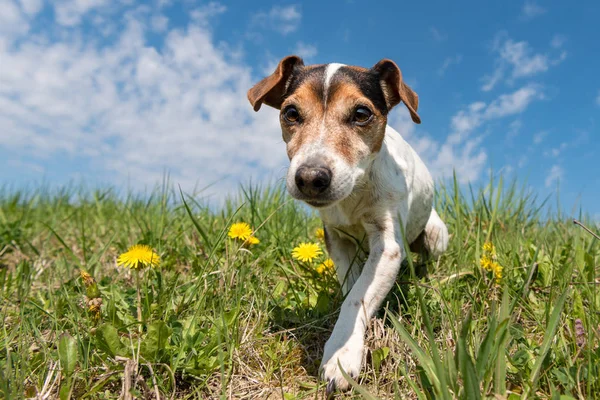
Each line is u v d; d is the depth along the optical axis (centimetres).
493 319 26
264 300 43
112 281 50
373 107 41
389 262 40
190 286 45
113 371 31
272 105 48
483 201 66
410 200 47
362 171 40
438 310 40
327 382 32
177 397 32
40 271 56
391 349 35
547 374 30
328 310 43
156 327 32
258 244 57
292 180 36
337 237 47
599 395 28
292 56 44
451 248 58
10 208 98
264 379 34
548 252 51
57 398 30
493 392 26
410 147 54
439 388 26
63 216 93
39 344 36
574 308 36
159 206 78
